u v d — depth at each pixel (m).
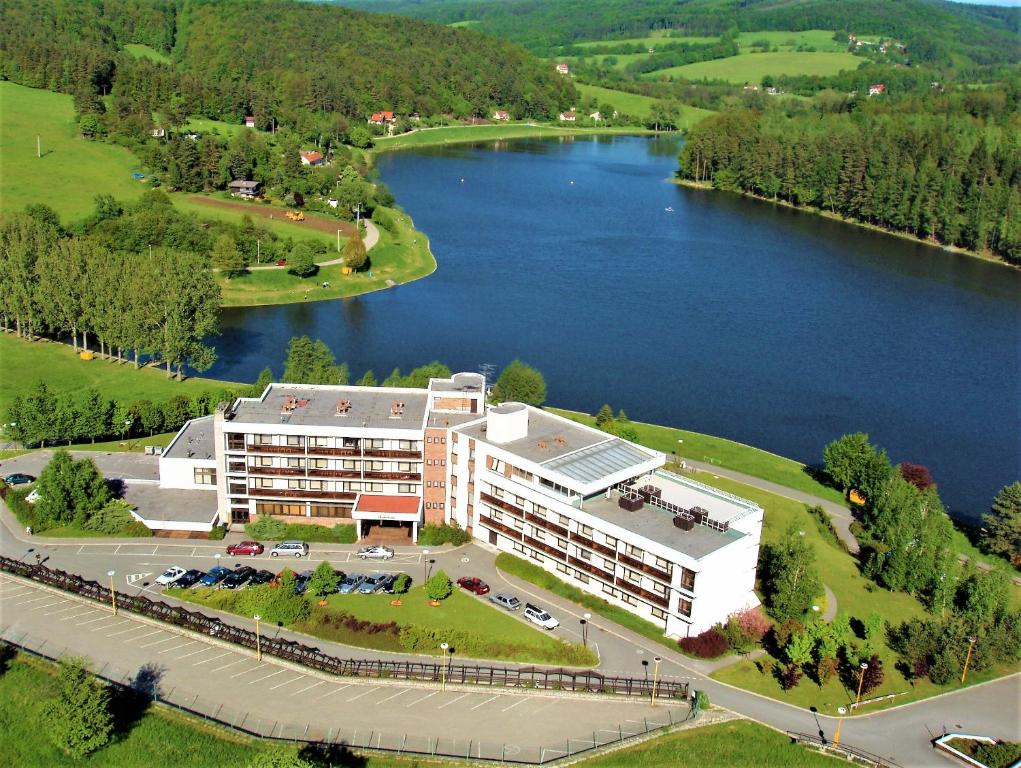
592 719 119.88
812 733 119.75
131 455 186.38
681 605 135.25
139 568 148.62
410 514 157.25
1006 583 147.25
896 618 146.88
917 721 124.12
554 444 159.12
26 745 111.12
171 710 116.50
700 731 118.31
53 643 129.12
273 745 111.12
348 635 134.00
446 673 125.75
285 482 161.62
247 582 146.00
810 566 146.62
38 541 155.12
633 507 147.12
